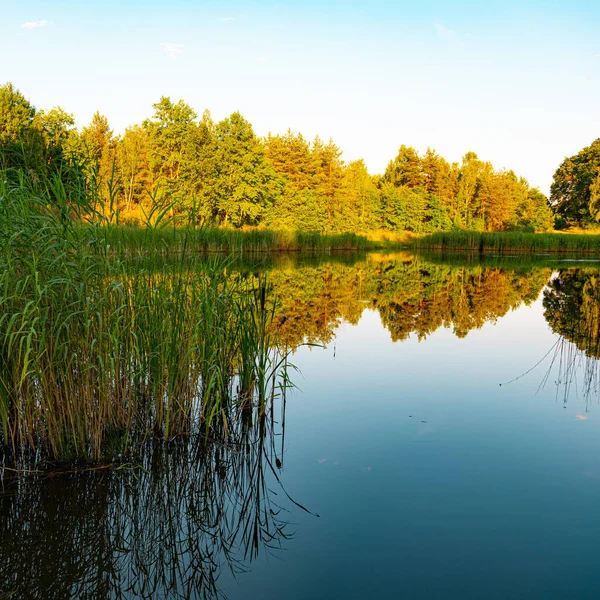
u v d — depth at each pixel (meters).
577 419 4.65
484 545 2.76
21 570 2.64
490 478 3.52
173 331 4.25
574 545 2.75
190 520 3.10
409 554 2.68
